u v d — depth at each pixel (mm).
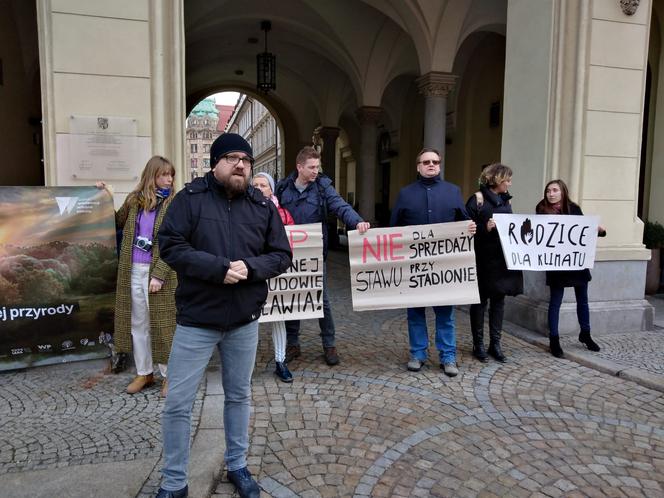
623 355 4855
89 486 2533
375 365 4602
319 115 18312
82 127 4336
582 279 4922
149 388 3910
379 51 12906
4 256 4023
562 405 3781
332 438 3209
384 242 4363
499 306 4754
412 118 17172
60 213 4129
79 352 4266
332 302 7523
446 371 4344
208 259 2182
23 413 3467
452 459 2980
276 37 14195
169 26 4504
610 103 5688
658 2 8391
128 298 3783
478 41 12586
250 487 2545
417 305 4375
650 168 8805
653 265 8078
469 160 13719
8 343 4070
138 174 4488
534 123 5805
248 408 2584
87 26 4293
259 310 2432
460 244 4398
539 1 5684
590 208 5727
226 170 2295
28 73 8555
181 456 2385
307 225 4305
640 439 3270
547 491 2670
